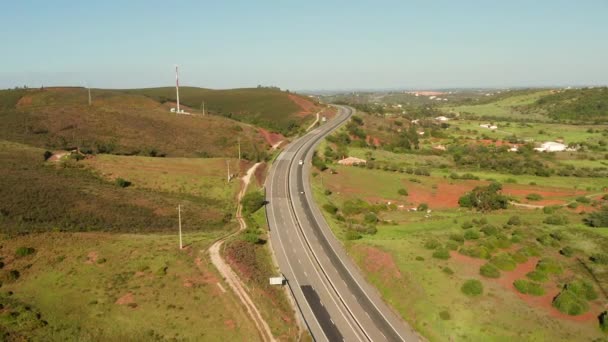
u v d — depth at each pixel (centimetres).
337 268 6988
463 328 5206
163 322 4828
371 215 9175
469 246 7294
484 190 10756
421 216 9531
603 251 6975
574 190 11662
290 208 9725
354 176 12506
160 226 7806
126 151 12031
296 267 6975
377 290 6331
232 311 5191
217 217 8888
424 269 6456
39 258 5706
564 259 6800
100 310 4894
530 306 5534
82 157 10444
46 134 11975
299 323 5412
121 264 5869
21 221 6581
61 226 6800
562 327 5078
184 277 5731
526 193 11344
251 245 7425
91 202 8006
